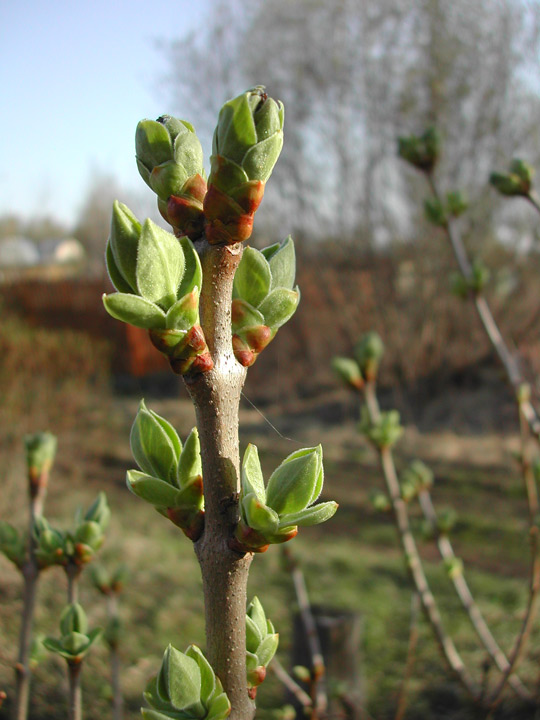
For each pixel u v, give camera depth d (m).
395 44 11.38
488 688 3.27
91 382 8.55
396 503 2.54
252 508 0.64
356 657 2.73
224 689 0.69
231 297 0.72
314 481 0.67
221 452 0.68
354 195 11.87
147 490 0.70
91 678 3.48
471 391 10.34
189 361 0.65
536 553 2.28
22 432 6.54
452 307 10.65
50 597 4.45
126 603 4.42
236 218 0.64
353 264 11.77
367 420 2.44
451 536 5.87
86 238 34.91
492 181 2.15
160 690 0.69
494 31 10.76
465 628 4.02
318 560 5.25
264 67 12.45
